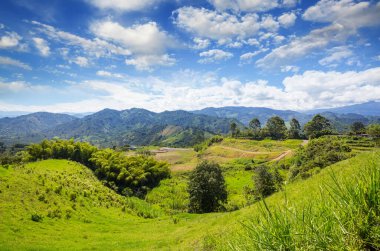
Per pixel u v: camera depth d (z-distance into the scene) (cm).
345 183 157
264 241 157
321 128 15850
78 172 8069
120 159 10019
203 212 5828
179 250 1920
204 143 18012
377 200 139
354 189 149
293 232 151
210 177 5775
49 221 3775
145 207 6869
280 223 158
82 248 2934
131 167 9562
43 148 9581
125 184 9219
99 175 9388
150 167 10075
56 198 4525
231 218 2261
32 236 3191
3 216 3400
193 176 5988
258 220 173
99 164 9488
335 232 142
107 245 3106
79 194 5253
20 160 8719
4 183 4100
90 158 9806
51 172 6025
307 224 150
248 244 168
